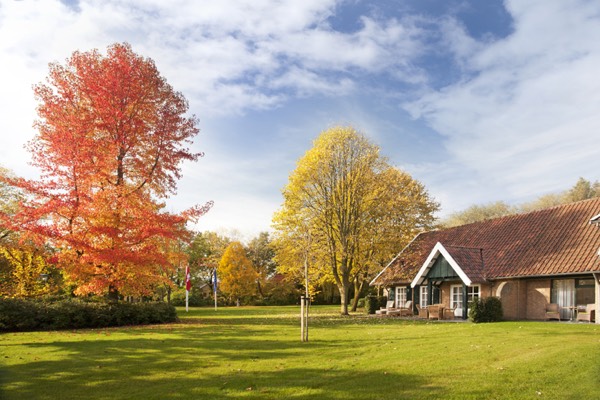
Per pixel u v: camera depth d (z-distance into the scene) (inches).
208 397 326.3
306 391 333.7
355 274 1422.2
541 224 1023.6
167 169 999.0
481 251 1061.8
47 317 825.5
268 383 360.5
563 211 1011.9
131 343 602.5
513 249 1002.7
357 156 1333.7
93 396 335.0
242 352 518.3
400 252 1357.0
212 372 408.5
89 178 888.3
